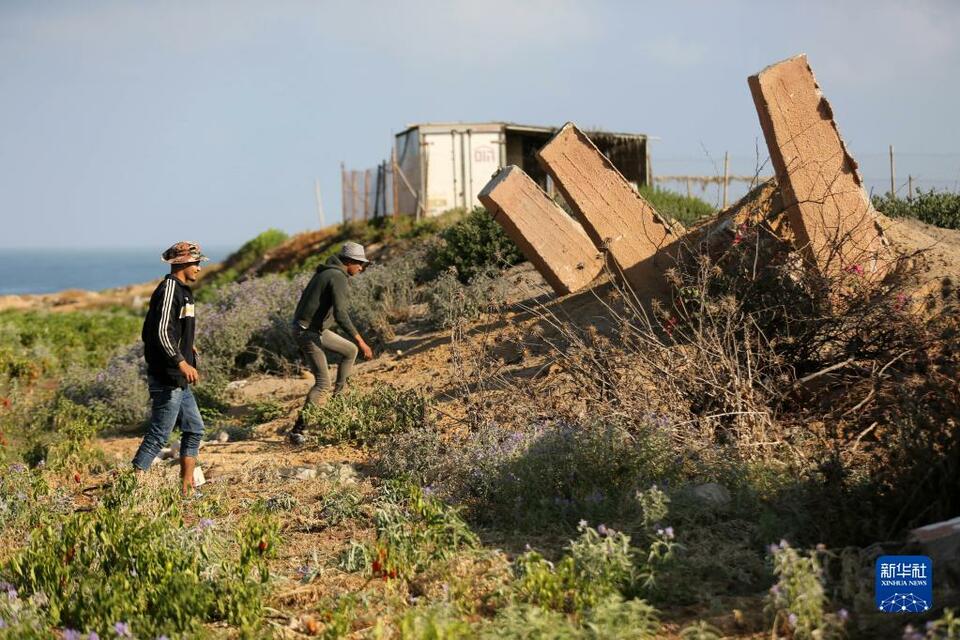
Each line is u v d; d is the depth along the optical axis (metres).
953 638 5.61
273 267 56.06
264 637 6.75
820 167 15.09
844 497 8.21
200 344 23.84
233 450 14.85
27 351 34.66
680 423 10.57
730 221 15.18
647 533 8.22
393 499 10.30
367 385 17.83
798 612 6.42
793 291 12.69
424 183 47.44
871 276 13.87
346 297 14.86
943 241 17.67
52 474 13.91
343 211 59.84
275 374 22.92
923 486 8.09
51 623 7.21
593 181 17.81
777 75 15.09
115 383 19.94
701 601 7.24
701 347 11.36
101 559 8.15
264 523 9.39
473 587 7.80
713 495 8.92
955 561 6.82
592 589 7.06
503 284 21.41
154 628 6.96
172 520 8.99
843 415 10.80
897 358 11.15
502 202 18.91
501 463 10.22
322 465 12.68
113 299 78.44
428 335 21.11
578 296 18.47
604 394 11.55
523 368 15.58
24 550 8.35
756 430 10.27
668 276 14.33
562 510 9.16
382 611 7.48
